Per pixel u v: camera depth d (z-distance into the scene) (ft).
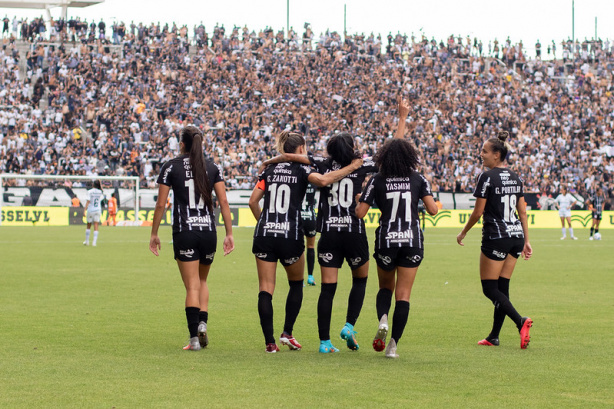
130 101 151.02
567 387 21.01
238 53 167.02
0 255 69.36
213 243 26.91
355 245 26.05
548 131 164.66
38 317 33.76
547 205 146.20
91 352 25.75
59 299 39.99
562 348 27.20
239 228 130.11
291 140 26.91
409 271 25.49
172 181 26.81
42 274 52.95
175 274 53.67
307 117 155.94
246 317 34.47
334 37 176.24
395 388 20.74
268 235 26.08
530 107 170.71
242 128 151.33
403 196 25.40
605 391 20.56
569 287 47.70
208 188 26.81
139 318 33.76
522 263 66.08
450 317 34.94
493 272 27.99
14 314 34.63
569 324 32.96
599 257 73.05
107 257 68.08
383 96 163.43
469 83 171.83
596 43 190.19
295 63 168.14
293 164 26.45
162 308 36.99
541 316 35.37
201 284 27.55
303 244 26.55
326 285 26.32
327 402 19.17
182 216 26.63
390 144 25.58
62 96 148.77
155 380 21.53
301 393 20.10
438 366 23.82
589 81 177.99
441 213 143.84
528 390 20.61
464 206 144.77
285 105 157.89
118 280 49.57
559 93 174.50
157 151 143.33
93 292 43.14
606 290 46.06
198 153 26.89
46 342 27.61
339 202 26.11
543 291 45.55
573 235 110.11
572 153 159.63
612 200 148.25
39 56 154.92
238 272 56.13
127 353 25.63
